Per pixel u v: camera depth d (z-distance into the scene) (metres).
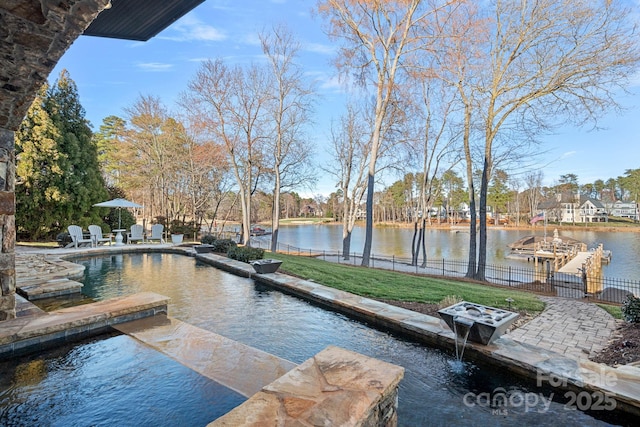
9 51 2.68
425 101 18.53
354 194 21.23
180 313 5.84
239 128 18.41
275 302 6.66
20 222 14.30
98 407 2.87
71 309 4.76
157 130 23.97
